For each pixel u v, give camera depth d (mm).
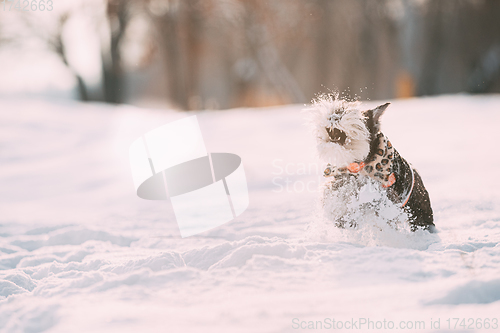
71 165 14367
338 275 3205
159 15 35156
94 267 4402
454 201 6652
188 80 36844
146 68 40406
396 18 39469
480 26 39938
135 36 36719
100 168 13773
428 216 4836
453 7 39594
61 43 34750
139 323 2441
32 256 5219
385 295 2686
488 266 3326
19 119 21781
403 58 40906
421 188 4762
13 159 15633
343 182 4387
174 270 3369
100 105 28172
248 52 37875
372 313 2424
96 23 35250
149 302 2855
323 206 4520
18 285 3990
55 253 5367
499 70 39625
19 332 2551
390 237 4273
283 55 38594
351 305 2566
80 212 8422
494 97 25031
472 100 23938
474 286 2615
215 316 2488
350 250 3746
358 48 37719
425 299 2580
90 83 39188
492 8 39156
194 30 35500
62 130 20234
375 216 4273
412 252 3605
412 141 14602
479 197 6867
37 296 3254
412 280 3062
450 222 5500
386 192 4309
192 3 34406
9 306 2914
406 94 40312
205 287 3094
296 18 35688
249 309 2576
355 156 4141
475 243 4262
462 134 15492
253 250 3734
